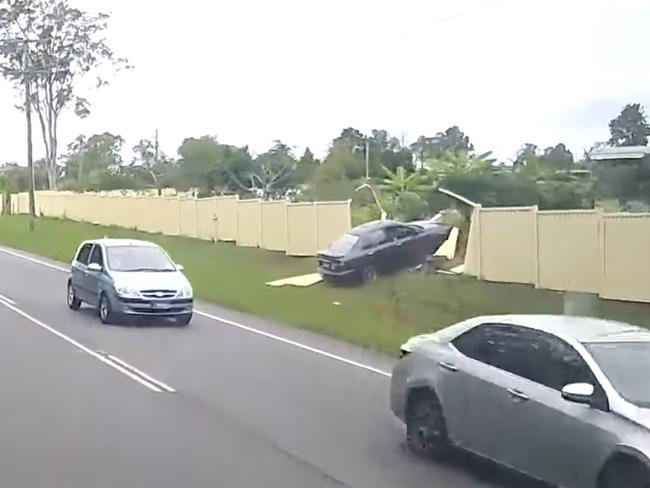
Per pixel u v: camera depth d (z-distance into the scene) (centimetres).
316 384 1467
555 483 832
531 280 2559
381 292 2795
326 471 948
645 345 860
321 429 1146
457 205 3491
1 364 1620
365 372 1593
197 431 1128
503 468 966
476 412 934
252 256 3891
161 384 1450
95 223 6309
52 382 1452
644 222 2206
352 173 5762
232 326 2248
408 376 1045
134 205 5644
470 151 4353
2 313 2397
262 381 1491
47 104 7844
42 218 7094
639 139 3975
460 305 2425
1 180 8919
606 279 2289
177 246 4541
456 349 994
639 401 793
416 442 1031
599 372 816
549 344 883
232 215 4381
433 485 900
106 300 2230
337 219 3538
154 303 2200
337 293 2853
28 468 947
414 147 6247
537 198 3409
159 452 1020
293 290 2959
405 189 4066
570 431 811
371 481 914
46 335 2012
